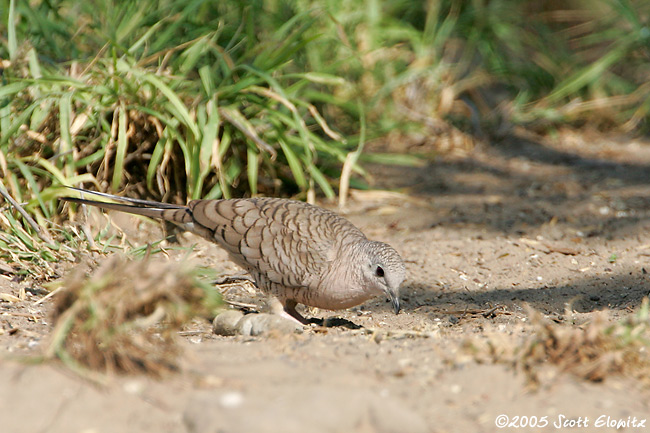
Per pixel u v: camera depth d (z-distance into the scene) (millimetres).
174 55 12875
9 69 11258
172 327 6105
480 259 11383
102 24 12961
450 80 18078
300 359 6617
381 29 16500
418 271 10938
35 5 12758
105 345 6016
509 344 6680
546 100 18688
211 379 5887
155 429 5270
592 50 20750
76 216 11125
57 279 9508
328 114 15625
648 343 6340
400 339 7488
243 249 8977
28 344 6949
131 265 6086
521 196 14359
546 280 10594
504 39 18625
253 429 5074
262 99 12992
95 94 11617
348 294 8633
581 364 6238
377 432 5297
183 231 11930
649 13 19469
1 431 5145
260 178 13523
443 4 18109
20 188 11062
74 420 5297
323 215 9203
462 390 5992
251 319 7957
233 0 13656
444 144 17094
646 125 19000
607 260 11273
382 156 15031
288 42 12570
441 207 13711
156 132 12180
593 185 14953
